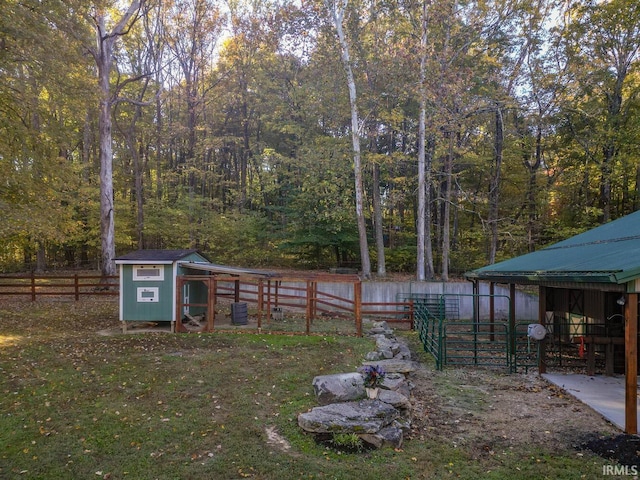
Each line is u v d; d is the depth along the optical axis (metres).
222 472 4.49
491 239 22.67
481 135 22.95
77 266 29.42
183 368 7.99
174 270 11.43
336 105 23.27
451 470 4.60
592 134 20.81
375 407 5.77
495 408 6.66
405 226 28.27
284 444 5.12
